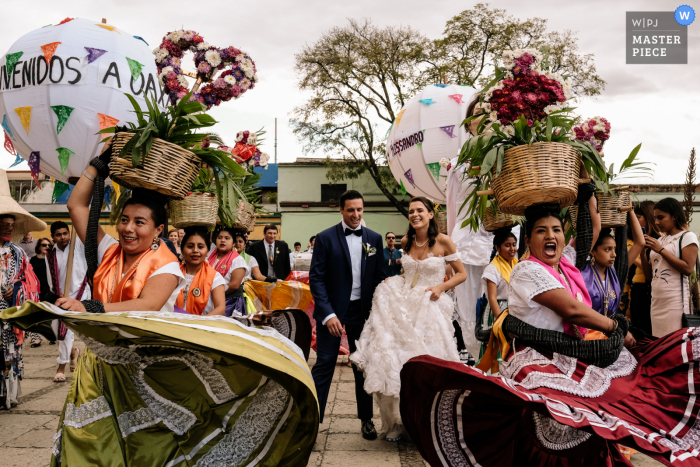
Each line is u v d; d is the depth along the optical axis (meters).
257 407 2.35
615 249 3.28
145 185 2.51
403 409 2.62
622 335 2.42
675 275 4.73
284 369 2.10
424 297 3.90
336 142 22.73
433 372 2.40
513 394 2.09
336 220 25.05
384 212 24.95
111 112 5.13
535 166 2.48
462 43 21.28
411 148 8.48
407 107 8.73
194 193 3.85
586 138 3.14
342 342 6.68
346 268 4.16
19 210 5.25
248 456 2.28
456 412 2.49
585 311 2.37
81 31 5.15
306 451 2.32
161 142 2.49
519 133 2.70
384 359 3.75
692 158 6.74
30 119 5.07
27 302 1.84
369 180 25.19
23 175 24.45
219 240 5.31
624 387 2.37
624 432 2.04
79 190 2.65
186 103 2.60
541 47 2.97
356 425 4.33
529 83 2.70
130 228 2.48
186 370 2.29
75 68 5.01
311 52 22.47
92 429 2.15
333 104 22.42
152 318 1.99
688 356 2.34
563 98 2.69
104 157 2.70
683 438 2.21
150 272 2.48
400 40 22.23
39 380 6.04
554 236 2.51
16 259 5.09
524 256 2.75
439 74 21.19
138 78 5.25
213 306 4.11
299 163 25.30
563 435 2.42
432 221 4.16
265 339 2.21
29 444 3.81
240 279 5.33
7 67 5.11
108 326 2.01
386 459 3.51
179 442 2.23
